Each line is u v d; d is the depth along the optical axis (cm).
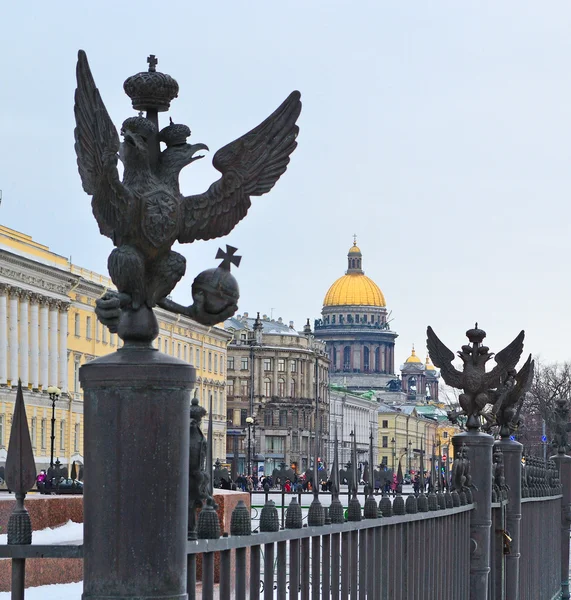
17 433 685
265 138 707
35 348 11275
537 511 2838
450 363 1956
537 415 11281
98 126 663
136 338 668
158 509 646
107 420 646
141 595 644
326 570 1005
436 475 1881
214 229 699
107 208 667
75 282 11875
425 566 1450
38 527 1568
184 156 687
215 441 14088
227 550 793
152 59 703
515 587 2303
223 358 14375
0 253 10544
